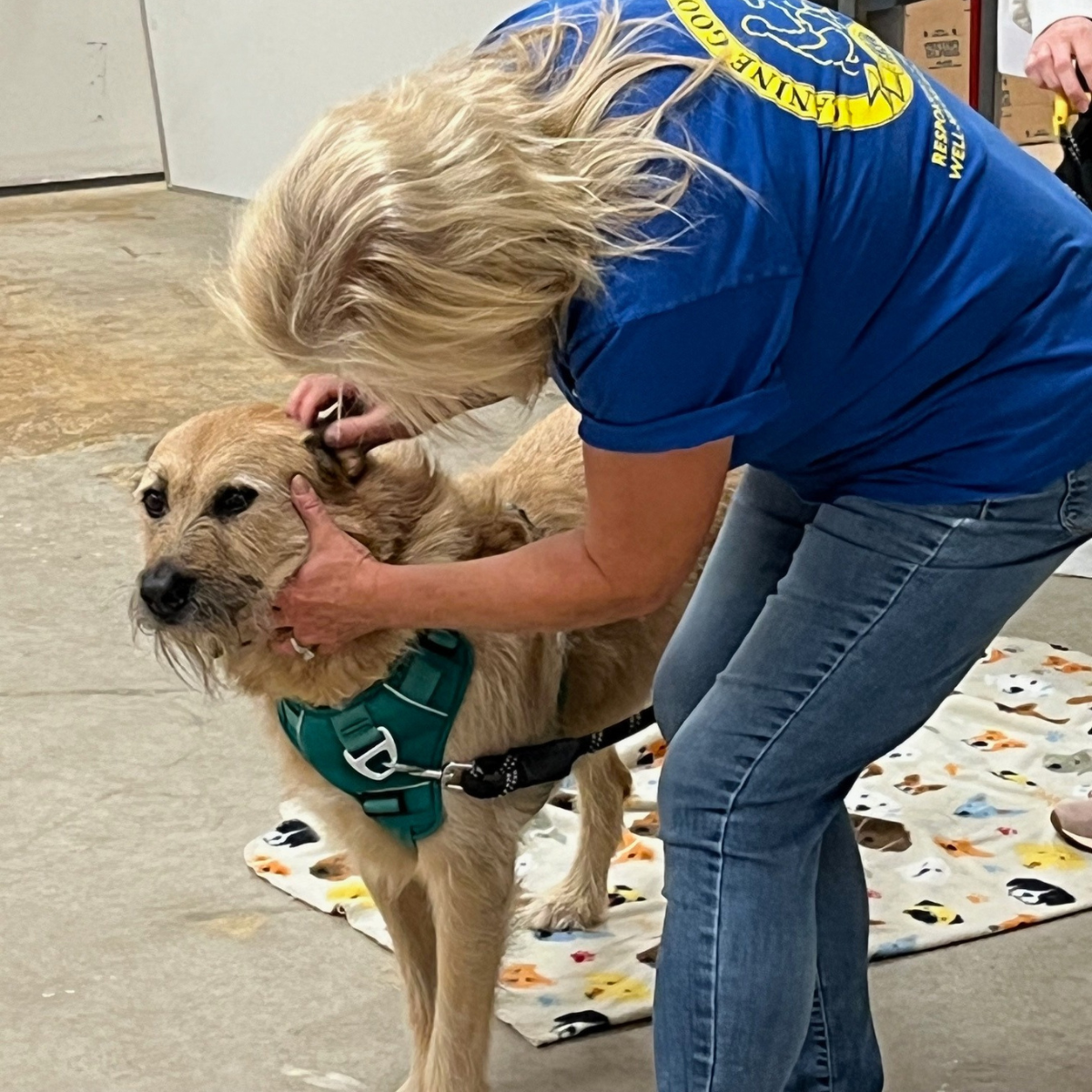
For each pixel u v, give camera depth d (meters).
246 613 1.75
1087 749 2.91
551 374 1.42
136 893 2.53
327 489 1.79
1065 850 2.60
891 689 1.54
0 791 2.84
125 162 9.33
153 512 1.82
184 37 8.50
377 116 1.33
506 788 1.89
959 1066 2.08
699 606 1.82
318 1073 2.09
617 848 2.54
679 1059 1.57
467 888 1.91
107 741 3.04
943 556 1.51
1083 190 2.82
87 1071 2.09
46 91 9.02
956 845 2.62
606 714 2.17
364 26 7.14
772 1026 1.54
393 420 1.77
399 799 1.86
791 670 1.55
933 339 1.44
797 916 1.56
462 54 1.46
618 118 1.33
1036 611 3.54
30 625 3.56
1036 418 1.47
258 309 1.34
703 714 1.59
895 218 1.41
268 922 2.45
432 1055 1.96
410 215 1.26
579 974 2.32
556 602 1.49
